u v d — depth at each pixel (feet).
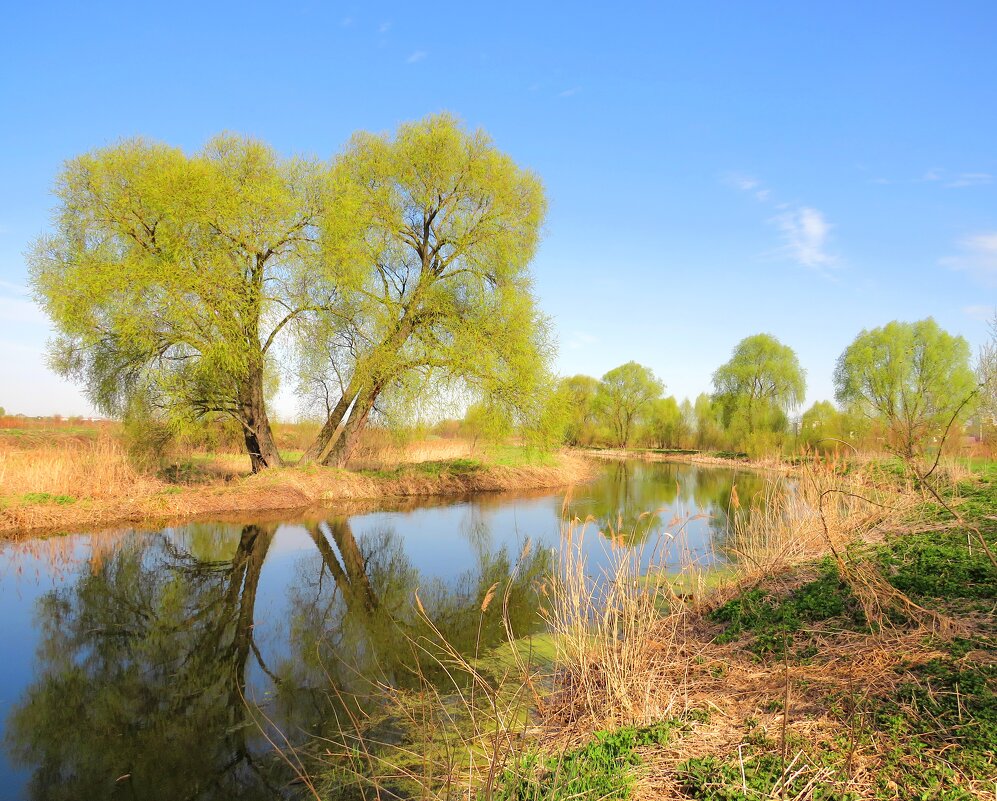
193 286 55.31
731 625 22.72
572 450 159.22
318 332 64.34
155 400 60.90
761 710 15.53
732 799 11.61
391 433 79.82
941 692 14.42
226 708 21.03
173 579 37.81
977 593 20.33
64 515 49.42
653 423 193.88
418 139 69.87
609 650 20.17
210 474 72.33
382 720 19.58
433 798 14.21
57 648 26.73
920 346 134.10
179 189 54.70
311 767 16.98
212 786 16.39
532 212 76.02
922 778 11.66
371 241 69.36
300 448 105.91
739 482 88.84
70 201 56.08
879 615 19.30
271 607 32.78
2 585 35.63
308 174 63.05
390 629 29.17
